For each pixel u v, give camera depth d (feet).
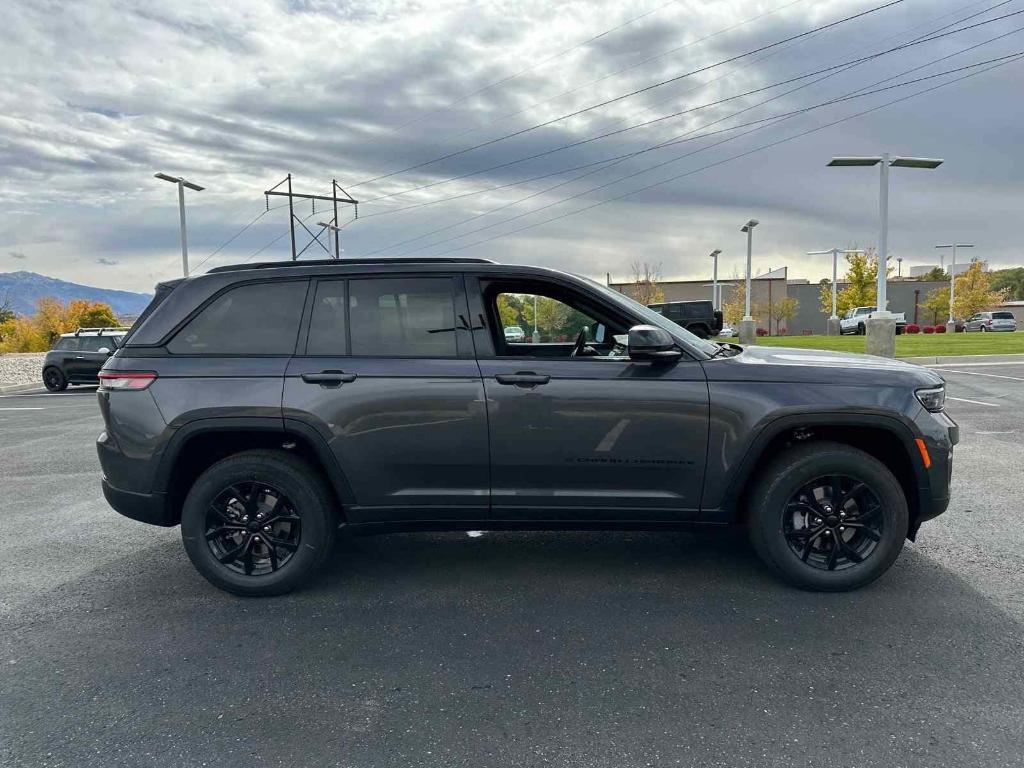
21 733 8.05
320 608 11.53
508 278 12.14
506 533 15.29
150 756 7.57
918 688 8.63
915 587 11.79
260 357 11.90
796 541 11.71
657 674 9.12
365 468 11.72
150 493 11.88
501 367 11.61
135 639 10.50
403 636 10.43
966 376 45.98
